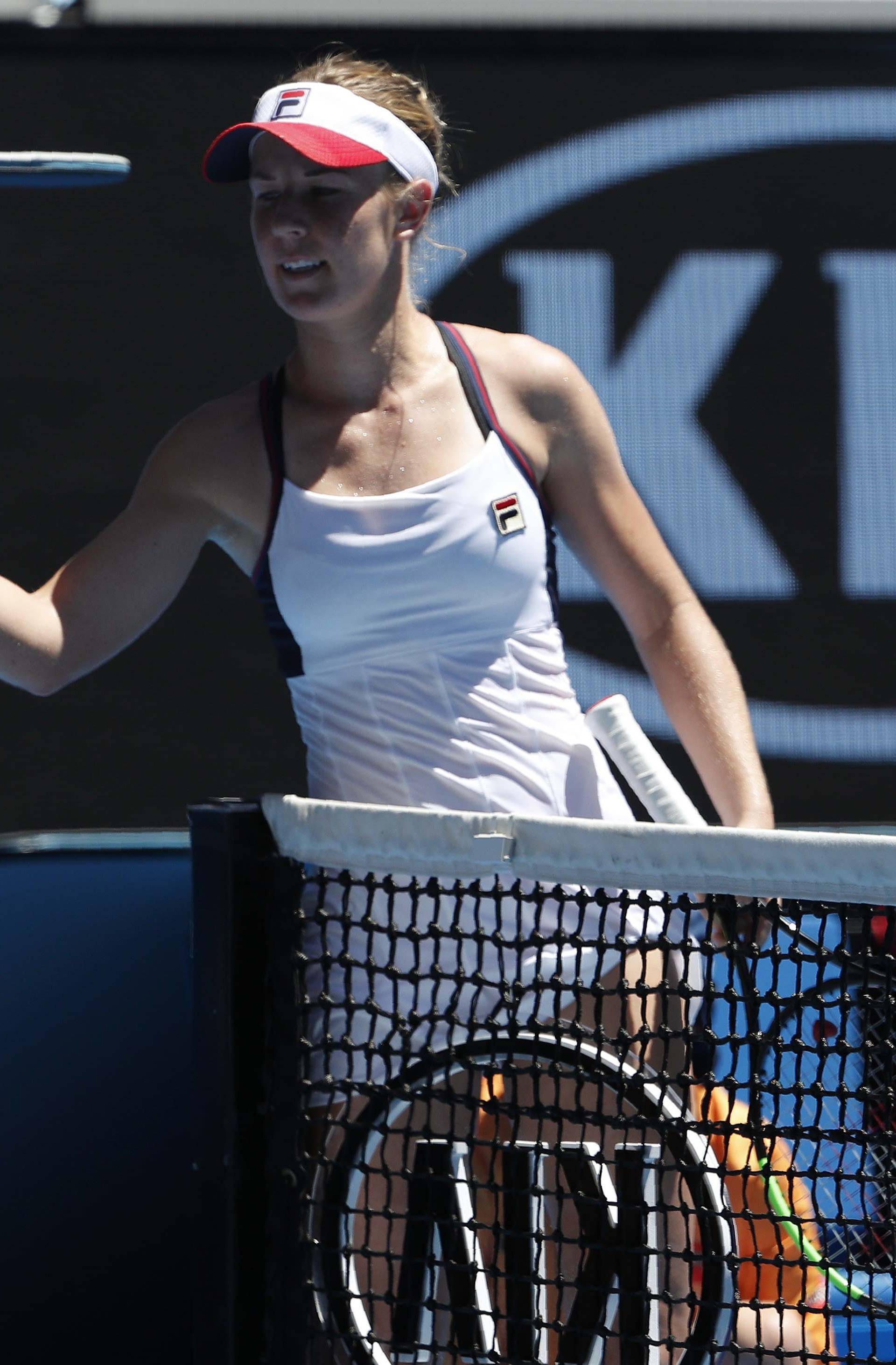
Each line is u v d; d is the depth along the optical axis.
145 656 17.34
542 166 17.56
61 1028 8.27
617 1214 5.82
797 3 17.62
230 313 17.50
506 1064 5.97
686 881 5.42
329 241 7.15
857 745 17.73
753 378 17.73
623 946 5.58
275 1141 6.20
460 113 17.48
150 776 17.41
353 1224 6.46
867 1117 5.61
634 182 17.62
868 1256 6.37
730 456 17.72
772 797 17.70
